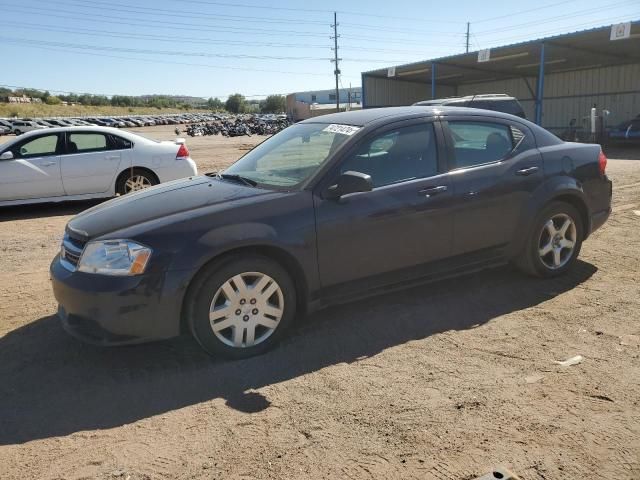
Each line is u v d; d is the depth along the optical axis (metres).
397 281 4.12
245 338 3.58
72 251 3.56
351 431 2.72
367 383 3.20
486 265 4.54
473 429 2.70
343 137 4.02
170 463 2.53
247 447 2.62
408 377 3.25
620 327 3.85
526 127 4.78
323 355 3.58
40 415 2.99
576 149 4.94
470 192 4.27
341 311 4.30
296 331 3.96
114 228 3.47
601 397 2.96
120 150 9.34
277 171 4.11
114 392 3.21
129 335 3.31
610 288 4.61
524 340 3.70
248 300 3.54
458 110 4.48
